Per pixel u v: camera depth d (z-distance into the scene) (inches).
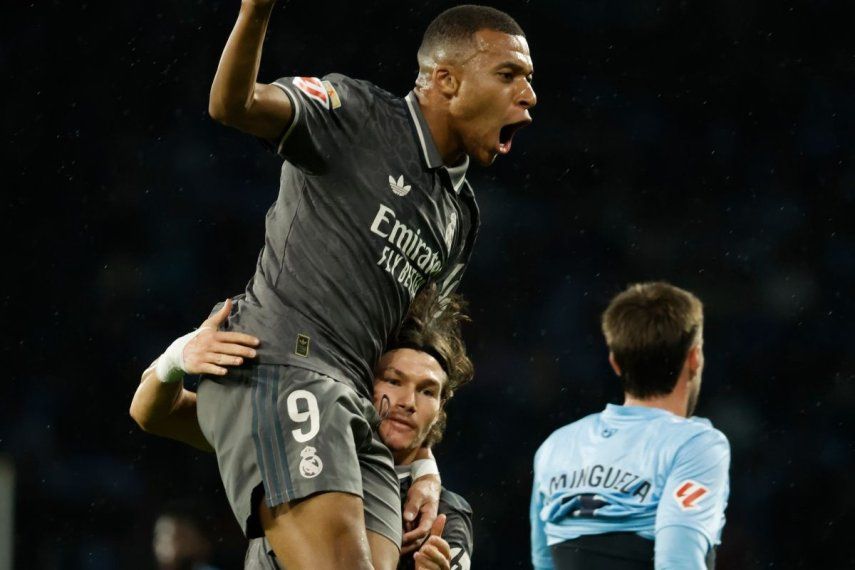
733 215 1987.0
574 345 1754.4
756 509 1646.2
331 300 404.2
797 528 1621.6
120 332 1707.7
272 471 384.8
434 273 437.1
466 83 415.8
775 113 2096.5
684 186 2011.6
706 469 493.0
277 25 1985.7
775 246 1948.8
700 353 538.9
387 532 412.2
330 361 401.7
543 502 549.3
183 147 1872.5
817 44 2134.6
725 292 1889.8
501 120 417.7
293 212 413.1
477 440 1620.3
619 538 506.3
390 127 414.9
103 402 1637.6
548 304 1813.5
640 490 504.4
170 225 1802.4
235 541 1349.7
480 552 1528.1
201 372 398.3
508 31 422.3
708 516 485.1
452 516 474.6
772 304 1884.8
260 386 395.5
